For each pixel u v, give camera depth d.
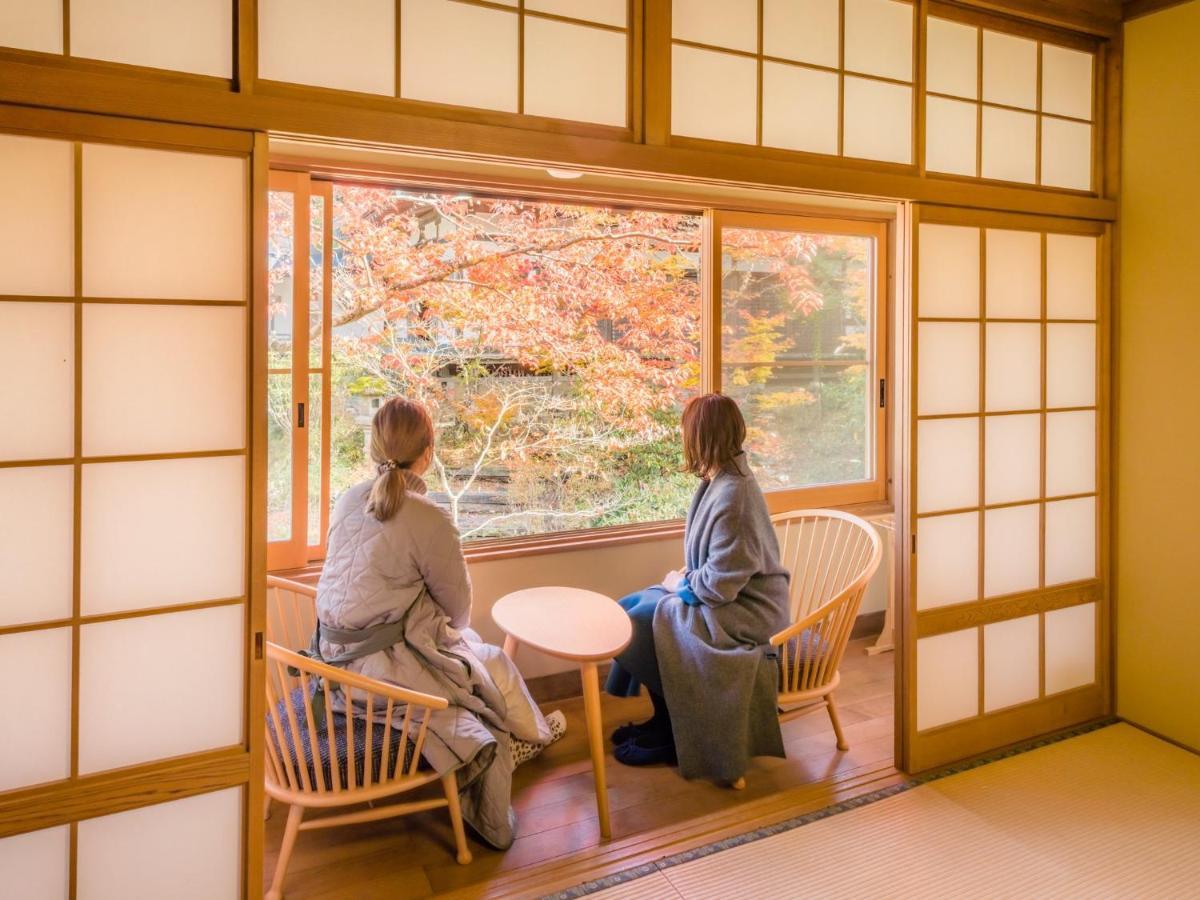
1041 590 2.82
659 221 4.16
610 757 2.68
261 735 1.69
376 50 1.74
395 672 2.07
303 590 2.38
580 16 1.96
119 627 1.57
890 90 2.43
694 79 2.12
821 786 2.48
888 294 3.76
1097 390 2.94
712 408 2.56
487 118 1.84
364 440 3.61
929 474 2.59
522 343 3.87
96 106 1.48
